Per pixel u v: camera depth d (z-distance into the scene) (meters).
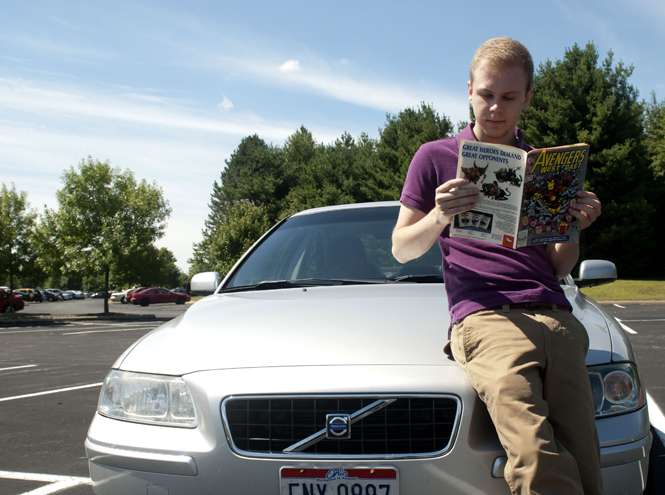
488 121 1.56
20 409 5.09
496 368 1.39
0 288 28.69
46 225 26.34
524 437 1.29
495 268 1.54
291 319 1.92
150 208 27.44
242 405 1.59
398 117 38.81
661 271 32.34
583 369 1.43
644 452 1.54
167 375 1.70
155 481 1.61
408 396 1.51
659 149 34.00
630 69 28.44
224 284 2.74
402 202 1.69
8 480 3.19
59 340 13.48
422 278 2.39
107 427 1.72
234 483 1.53
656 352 6.98
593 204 1.49
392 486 1.46
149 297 43.38
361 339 1.71
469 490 1.46
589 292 21.00
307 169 45.88
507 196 1.48
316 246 2.77
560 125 27.41
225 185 81.44
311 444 1.52
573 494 1.24
